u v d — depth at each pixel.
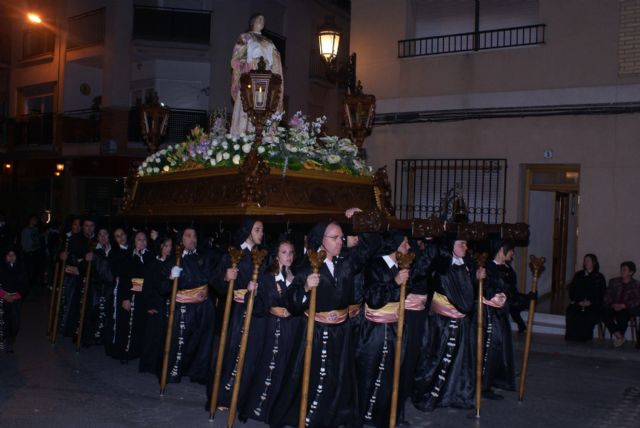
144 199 10.80
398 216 14.66
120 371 9.27
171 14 23.14
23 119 26.53
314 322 6.33
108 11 23.66
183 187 9.73
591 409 7.94
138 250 9.83
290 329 7.01
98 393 8.09
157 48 23.14
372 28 15.16
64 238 12.20
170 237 9.15
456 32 14.60
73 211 24.84
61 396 7.92
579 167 13.23
